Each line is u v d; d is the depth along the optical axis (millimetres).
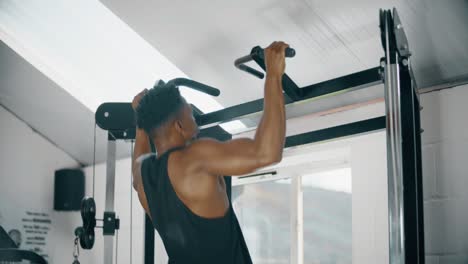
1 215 5027
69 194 5277
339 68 3316
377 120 2527
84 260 5242
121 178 5008
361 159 3363
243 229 4375
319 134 2676
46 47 4387
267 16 3148
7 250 4082
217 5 3188
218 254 1723
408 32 2941
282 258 4078
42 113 5023
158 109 1852
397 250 1813
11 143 5168
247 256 1791
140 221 4758
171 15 3369
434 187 3031
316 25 3086
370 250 3252
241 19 3227
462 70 2988
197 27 3393
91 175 5332
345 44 3133
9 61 4570
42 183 5301
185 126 1877
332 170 3840
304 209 3988
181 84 2164
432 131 3082
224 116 2561
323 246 3832
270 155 1649
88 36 4082
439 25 2818
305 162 3975
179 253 1769
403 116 2037
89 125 4797
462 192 2930
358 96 3424
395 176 1840
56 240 5297
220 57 3562
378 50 3078
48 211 5301
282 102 1708
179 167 1742
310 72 3439
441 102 3068
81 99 4578
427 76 3125
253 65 3459
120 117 2668
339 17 2980
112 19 3807
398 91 1869
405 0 2754
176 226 1736
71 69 4484
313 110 3670
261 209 4270
